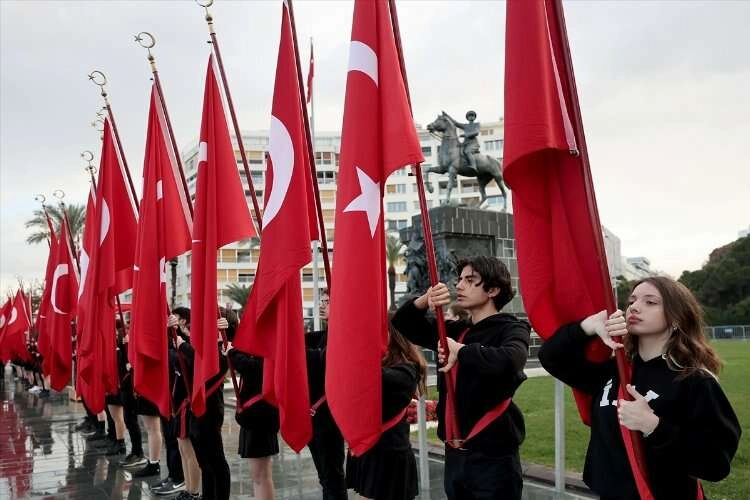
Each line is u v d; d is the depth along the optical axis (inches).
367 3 153.7
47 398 740.7
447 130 693.3
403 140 143.1
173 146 275.9
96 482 310.8
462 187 2461.9
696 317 100.3
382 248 151.5
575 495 227.1
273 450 205.3
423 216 140.6
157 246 267.9
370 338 143.6
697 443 92.7
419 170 142.3
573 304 119.1
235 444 397.1
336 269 148.4
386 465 160.2
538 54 113.1
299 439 177.5
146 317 259.8
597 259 107.3
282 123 187.5
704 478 92.7
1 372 953.5
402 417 164.2
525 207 121.6
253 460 203.8
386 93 149.0
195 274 215.3
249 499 259.3
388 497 159.6
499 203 2412.6
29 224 1466.5
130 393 353.1
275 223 183.0
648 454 96.0
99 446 414.3
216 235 215.8
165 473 323.9
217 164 221.1
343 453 199.8
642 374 103.0
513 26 116.3
